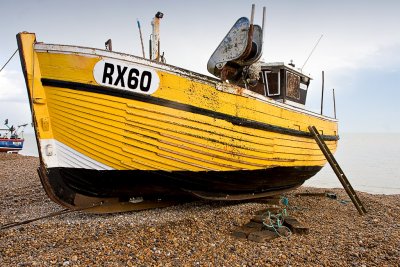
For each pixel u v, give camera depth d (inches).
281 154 334.0
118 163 247.9
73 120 236.7
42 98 233.9
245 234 235.0
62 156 241.1
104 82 233.3
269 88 383.9
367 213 348.8
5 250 200.4
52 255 189.6
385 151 2544.3
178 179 269.6
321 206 378.0
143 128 244.5
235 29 302.4
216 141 272.5
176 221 255.1
